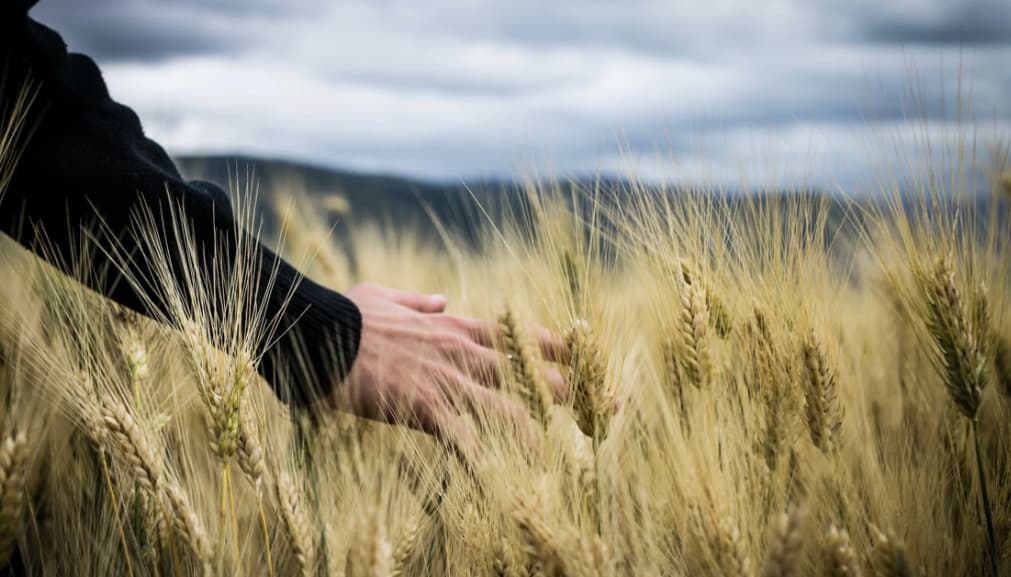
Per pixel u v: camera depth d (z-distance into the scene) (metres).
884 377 2.48
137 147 1.89
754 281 1.93
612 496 1.80
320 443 1.89
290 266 1.92
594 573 1.33
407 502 1.80
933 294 1.64
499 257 1.91
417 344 1.96
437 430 1.83
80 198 1.74
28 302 1.91
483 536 1.61
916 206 1.68
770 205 1.87
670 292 1.94
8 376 1.74
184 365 1.96
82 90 1.80
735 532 1.41
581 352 1.61
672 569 1.72
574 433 1.78
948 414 2.06
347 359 1.86
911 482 1.86
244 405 1.52
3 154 1.63
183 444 1.86
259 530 1.86
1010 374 2.08
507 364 1.95
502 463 1.64
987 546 1.69
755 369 1.89
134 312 1.92
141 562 1.62
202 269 1.80
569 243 1.86
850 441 1.99
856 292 2.64
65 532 1.85
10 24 1.64
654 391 2.15
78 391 1.60
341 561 1.50
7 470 1.31
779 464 1.77
